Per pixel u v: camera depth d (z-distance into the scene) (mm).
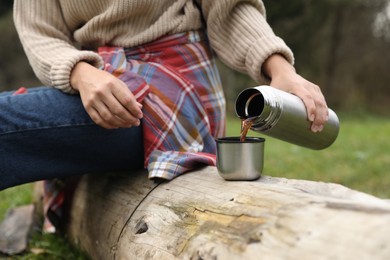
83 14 1964
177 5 1941
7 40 12547
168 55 1924
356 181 4094
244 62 1916
